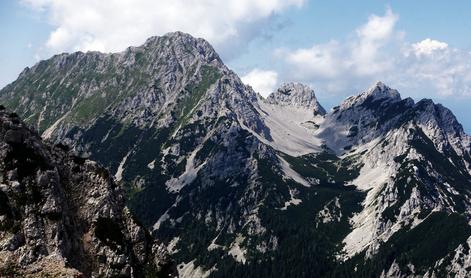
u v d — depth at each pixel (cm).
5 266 9338
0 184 10469
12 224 10006
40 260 9719
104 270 11019
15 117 11488
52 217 10475
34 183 10744
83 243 11225
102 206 11881
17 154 10938
